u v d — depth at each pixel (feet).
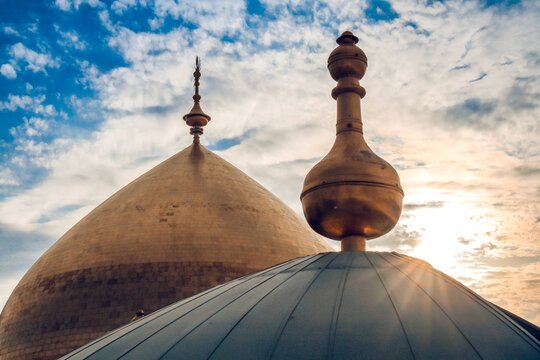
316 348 27.94
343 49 39.58
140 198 100.63
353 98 38.91
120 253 94.99
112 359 30.17
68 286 94.38
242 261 94.63
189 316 31.65
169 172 104.27
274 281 32.78
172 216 97.71
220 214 98.48
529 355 27.55
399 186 37.01
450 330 28.53
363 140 37.96
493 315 29.94
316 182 36.68
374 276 32.09
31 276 98.84
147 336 31.12
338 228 36.58
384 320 28.96
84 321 91.81
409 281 31.73
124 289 92.43
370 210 36.17
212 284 92.43
